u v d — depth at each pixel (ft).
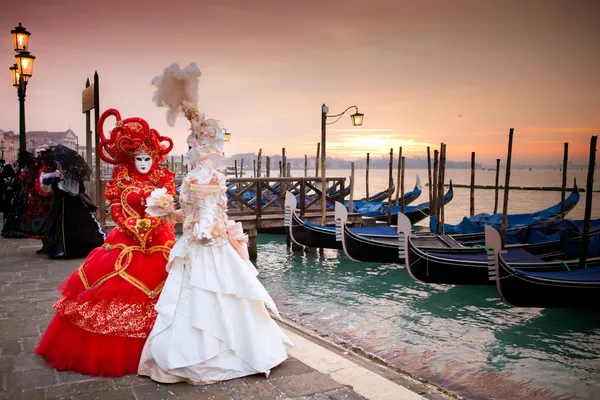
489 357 20.75
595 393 17.31
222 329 10.26
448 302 29.89
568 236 34.50
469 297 31.17
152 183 12.19
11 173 32.12
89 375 10.41
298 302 28.55
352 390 10.14
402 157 66.49
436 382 17.72
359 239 38.45
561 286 26.61
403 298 30.37
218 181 10.66
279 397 9.61
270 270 39.04
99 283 10.87
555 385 17.98
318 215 48.24
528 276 26.58
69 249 23.50
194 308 10.16
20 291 17.47
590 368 19.76
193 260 10.48
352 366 11.51
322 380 10.41
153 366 10.23
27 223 24.36
